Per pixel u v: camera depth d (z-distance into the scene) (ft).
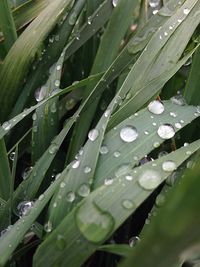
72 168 0.42
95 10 0.58
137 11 0.63
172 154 0.41
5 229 0.44
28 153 0.56
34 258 0.39
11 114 0.55
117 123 0.46
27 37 0.53
